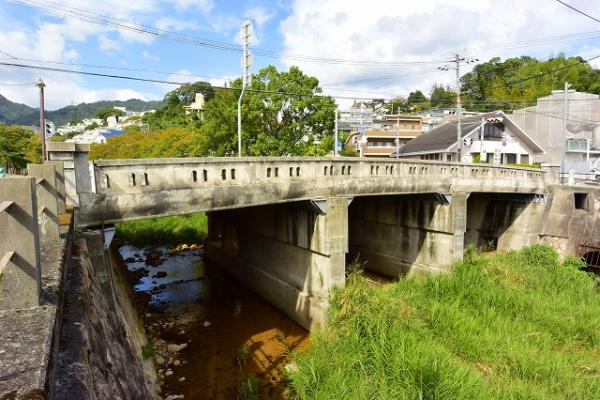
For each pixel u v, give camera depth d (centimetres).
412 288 1523
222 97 2623
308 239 1467
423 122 6006
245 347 1357
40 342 289
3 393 219
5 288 349
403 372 924
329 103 2616
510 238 2352
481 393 858
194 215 3175
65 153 883
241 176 1175
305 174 1332
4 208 332
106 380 417
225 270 2178
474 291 1473
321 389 934
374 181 1534
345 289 1328
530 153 3838
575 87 5303
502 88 6303
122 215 967
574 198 2170
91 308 547
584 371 1024
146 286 1966
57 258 517
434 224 1850
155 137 3756
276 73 2538
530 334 1177
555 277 1742
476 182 1934
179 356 1302
